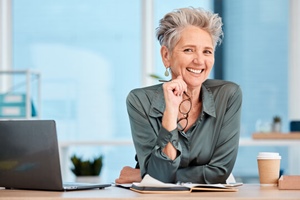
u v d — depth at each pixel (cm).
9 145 256
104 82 647
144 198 214
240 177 620
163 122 257
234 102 282
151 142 271
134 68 646
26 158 253
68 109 646
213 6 641
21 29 653
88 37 649
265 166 267
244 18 639
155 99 276
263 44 637
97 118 645
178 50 273
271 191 239
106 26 648
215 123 277
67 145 571
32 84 642
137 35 647
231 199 213
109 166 639
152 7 645
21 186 257
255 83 639
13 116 527
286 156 625
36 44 652
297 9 629
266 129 577
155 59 646
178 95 258
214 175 272
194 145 274
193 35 271
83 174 577
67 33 650
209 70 275
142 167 270
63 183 269
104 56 648
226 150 277
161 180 259
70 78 648
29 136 250
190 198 214
